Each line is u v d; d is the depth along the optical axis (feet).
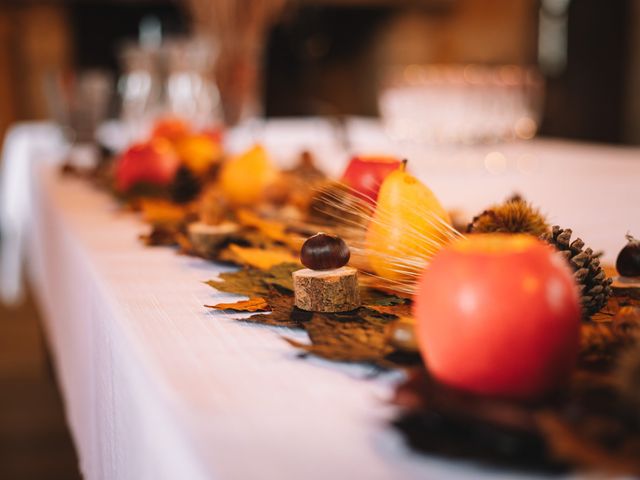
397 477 1.35
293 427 1.51
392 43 18.60
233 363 1.79
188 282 2.48
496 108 6.27
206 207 2.93
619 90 19.25
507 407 1.37
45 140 8.86
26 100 16.08
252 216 3.05
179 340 1.93
